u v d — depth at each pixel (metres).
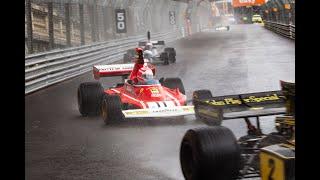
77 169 15.32
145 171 14.67
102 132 20.42
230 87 32.69
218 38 107.12
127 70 27.89
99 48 54.03
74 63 44.94
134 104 21.33
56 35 49.41
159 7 109.94
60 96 32.22
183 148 10.78
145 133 19.83
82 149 17.81
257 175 11.95
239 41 91.12
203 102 11.66
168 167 14.95
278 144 9.62
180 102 21.48
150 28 99.12
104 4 66.31
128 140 18.78
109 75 27.88
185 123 21.47
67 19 48.28
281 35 105.25
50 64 38.25
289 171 8.35
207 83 35.25
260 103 11.85
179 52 70.31
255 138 12.09
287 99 9.20
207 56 61.19
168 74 42.88
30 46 36.94
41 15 45.56
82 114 24.09
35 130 21.52
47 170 15.35
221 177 9.98
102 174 14.64
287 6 99.69
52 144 18.80
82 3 54.00
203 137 10.01
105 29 66.44
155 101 21.23
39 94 33.44
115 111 21.27
